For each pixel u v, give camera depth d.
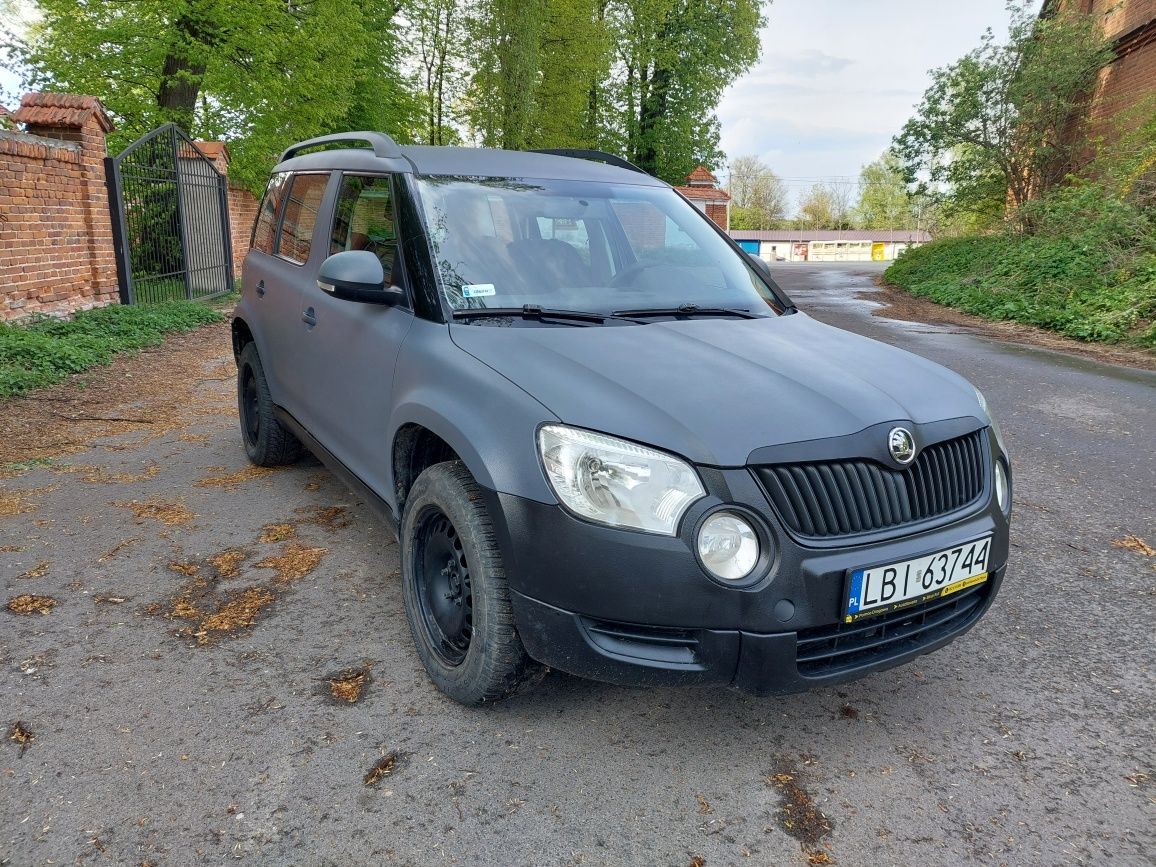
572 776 2.46
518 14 28.64
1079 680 3.04
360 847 2.16
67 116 10.20
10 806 2.27
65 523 4.33
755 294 3.68
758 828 2.27
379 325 3.36
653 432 2.31
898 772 2.52
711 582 2.24
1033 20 19.17
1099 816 2.33
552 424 2.39
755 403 2.45
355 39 18.62
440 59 32.94
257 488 4.94
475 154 3.86
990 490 2.72
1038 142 19.52
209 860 2.11
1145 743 2.67
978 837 2.25
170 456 5.57
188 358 9.27
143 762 2.47
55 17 16.66
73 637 3.18
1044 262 14.76
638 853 2.17
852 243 91.62
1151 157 14.74
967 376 8.80
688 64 37.22
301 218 4.54
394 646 3.18
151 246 12.63
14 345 7.80
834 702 2.89
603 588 2.29
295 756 2.52
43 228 9.55
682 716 2.79
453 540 2.77
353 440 3.64
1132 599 3.69
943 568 2.51
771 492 2.28
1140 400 7.66
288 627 3.31
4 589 3.56
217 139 17.50
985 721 2.79
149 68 16.86
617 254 3.59
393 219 3.45
